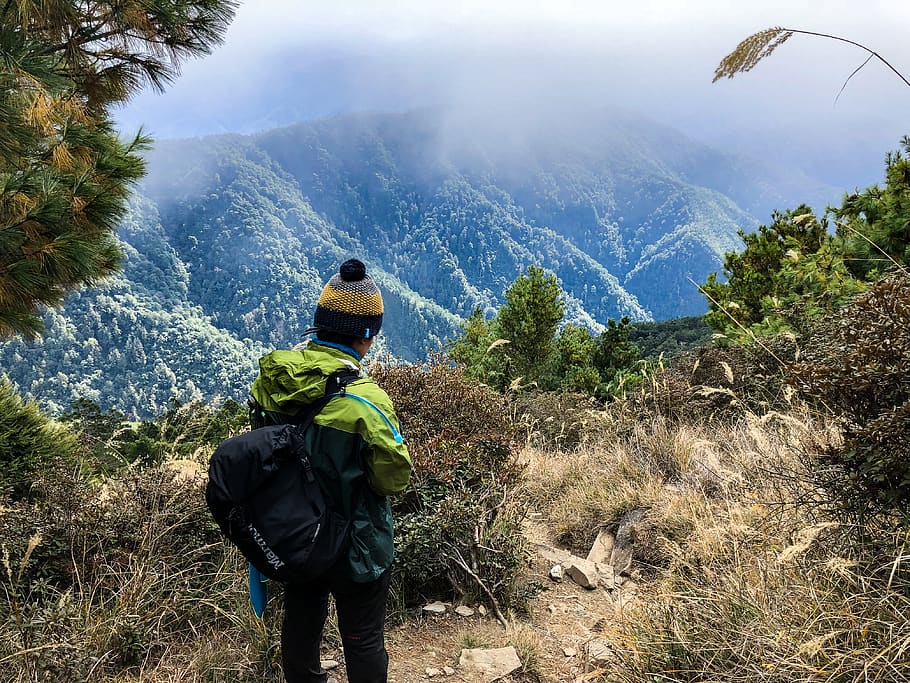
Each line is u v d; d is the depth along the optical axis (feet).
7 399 18.13
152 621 9.04
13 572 9.14
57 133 16.51
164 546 10.14
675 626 8.07
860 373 7.37
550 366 63.21
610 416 20.98
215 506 6.31
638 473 15.81
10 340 17.60
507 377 40.52
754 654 6.88
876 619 6.43
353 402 6.48
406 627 10.28
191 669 8.40
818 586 7.52
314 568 6.17
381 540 6.71
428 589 11.37
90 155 17.44
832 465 7.93
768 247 35.96
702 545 9.83
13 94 13.76
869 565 7.21
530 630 10.09
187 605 9.60
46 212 15.10
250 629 8.95
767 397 16.56
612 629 8.78
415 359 16.14
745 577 8.25
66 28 16.62
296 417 6.62
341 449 6.42
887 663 5.75
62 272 15.98
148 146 19.34
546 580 12.30
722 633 7.54
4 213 14.92
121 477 11.85
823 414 10.87
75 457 17.39
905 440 6.77
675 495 13.47
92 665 7.82
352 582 6.72
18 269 14.96
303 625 7.31
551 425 25.34
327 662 8.98
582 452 19.33
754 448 13.21
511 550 11.55
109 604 9.23
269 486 6.28
